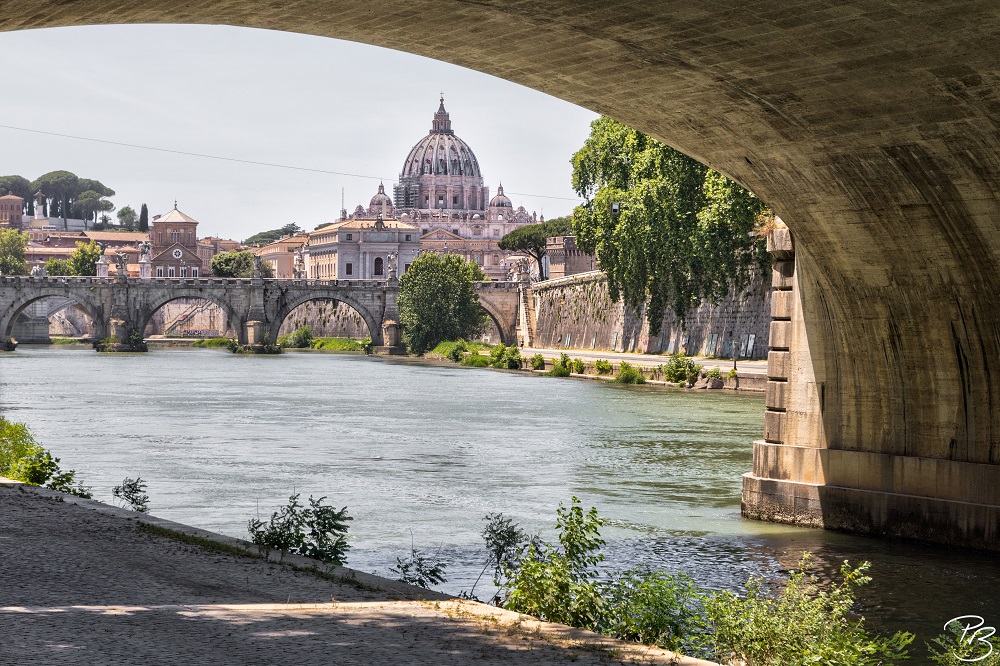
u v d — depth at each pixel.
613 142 111.12
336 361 166.25
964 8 19.28
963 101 22.36
